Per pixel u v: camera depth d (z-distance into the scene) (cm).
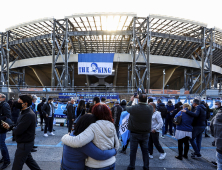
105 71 2600
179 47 2978
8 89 1602
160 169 385
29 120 284
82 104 642
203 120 474
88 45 3231
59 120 1022
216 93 1678
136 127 360
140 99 369
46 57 3117
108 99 1333
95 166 183
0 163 396
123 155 488
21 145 284
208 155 498
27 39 2862
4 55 3072
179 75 3862
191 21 2430
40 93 1480
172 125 786
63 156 192
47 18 2422
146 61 2564
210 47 2822
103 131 188
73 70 3188
